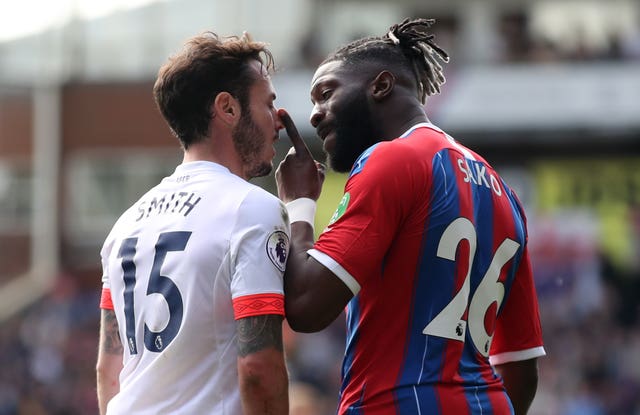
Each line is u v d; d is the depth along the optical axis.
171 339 10.54
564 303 61.00
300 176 11.63
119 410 10.68
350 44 12.09
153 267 10.78
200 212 10.78
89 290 76.75
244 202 10.72
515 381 12.29
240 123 11.23
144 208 11.24
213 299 10.52
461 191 11.01
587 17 68.31
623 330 58.44
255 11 77.50
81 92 83.44
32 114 84.06
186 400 10.49
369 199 10.58
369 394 10.70
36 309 74.12
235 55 11.25
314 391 53.69
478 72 66.06
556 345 56.88
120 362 11.52
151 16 82.94
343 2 74.19
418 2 72.94
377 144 11.02
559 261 63.81
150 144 82.50
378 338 10.76
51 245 83.00
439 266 10.73
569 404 52.38
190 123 11.24
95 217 83.12
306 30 74.81
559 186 66.31
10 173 84.12
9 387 62.72
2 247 83.38
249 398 10.34
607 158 65.56
